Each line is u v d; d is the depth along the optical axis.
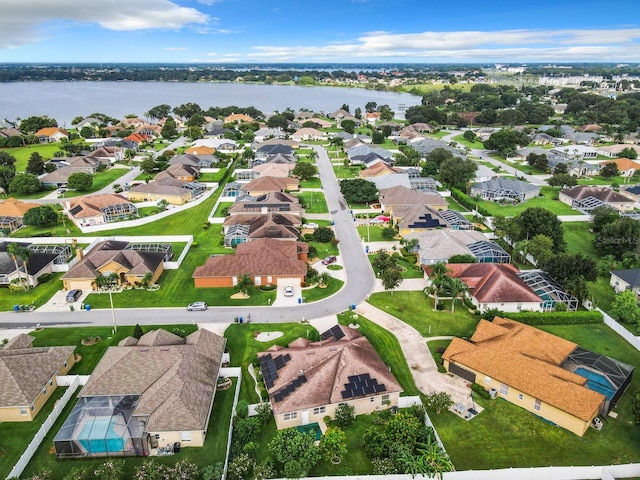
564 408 55.44
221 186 163.88
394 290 89.69
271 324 78.12
